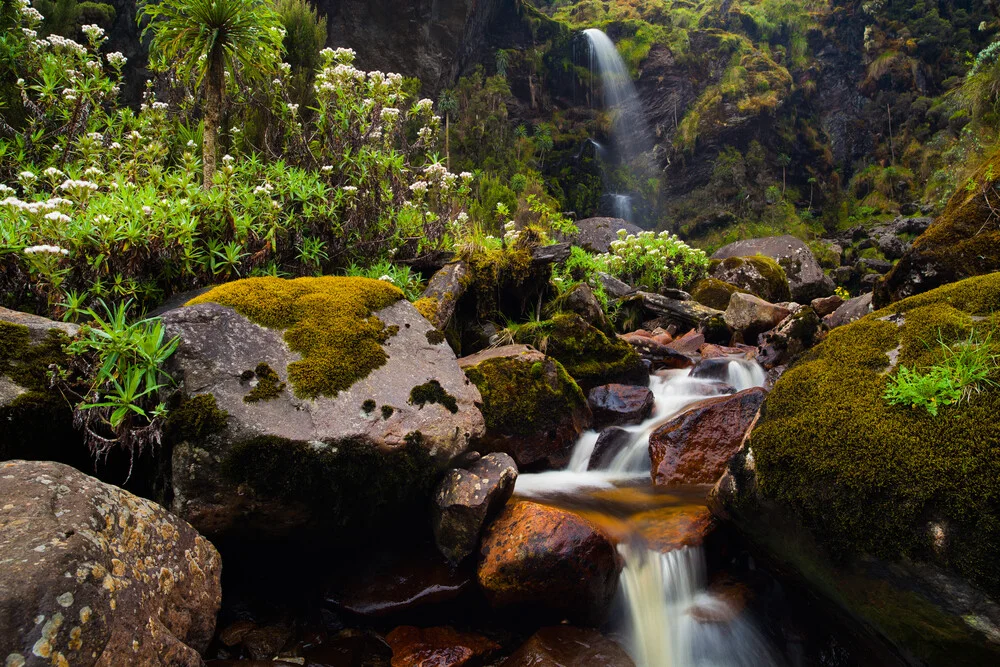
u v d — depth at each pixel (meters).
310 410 2.84
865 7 35.19
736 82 32.72
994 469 2.01
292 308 3.30
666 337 8.00
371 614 2.92
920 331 2.84
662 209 32.06
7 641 1.56
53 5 7.44
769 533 2.66
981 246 4.89
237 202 4.51
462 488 3.08
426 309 4.86
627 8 41.19
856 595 2.36
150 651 1.90
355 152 5.54
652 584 3.02
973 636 2.02
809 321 6.39
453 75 25.23
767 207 30.91
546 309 6.34
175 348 2.79
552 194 27.36
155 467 2.80
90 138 4.64
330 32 21.17
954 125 28.00
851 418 2.48
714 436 4.18
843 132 35.38
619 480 4.19
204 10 4.33
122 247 3.59
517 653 2.79
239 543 2.87
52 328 2.79
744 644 2.95
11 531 1.78
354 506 2.93
